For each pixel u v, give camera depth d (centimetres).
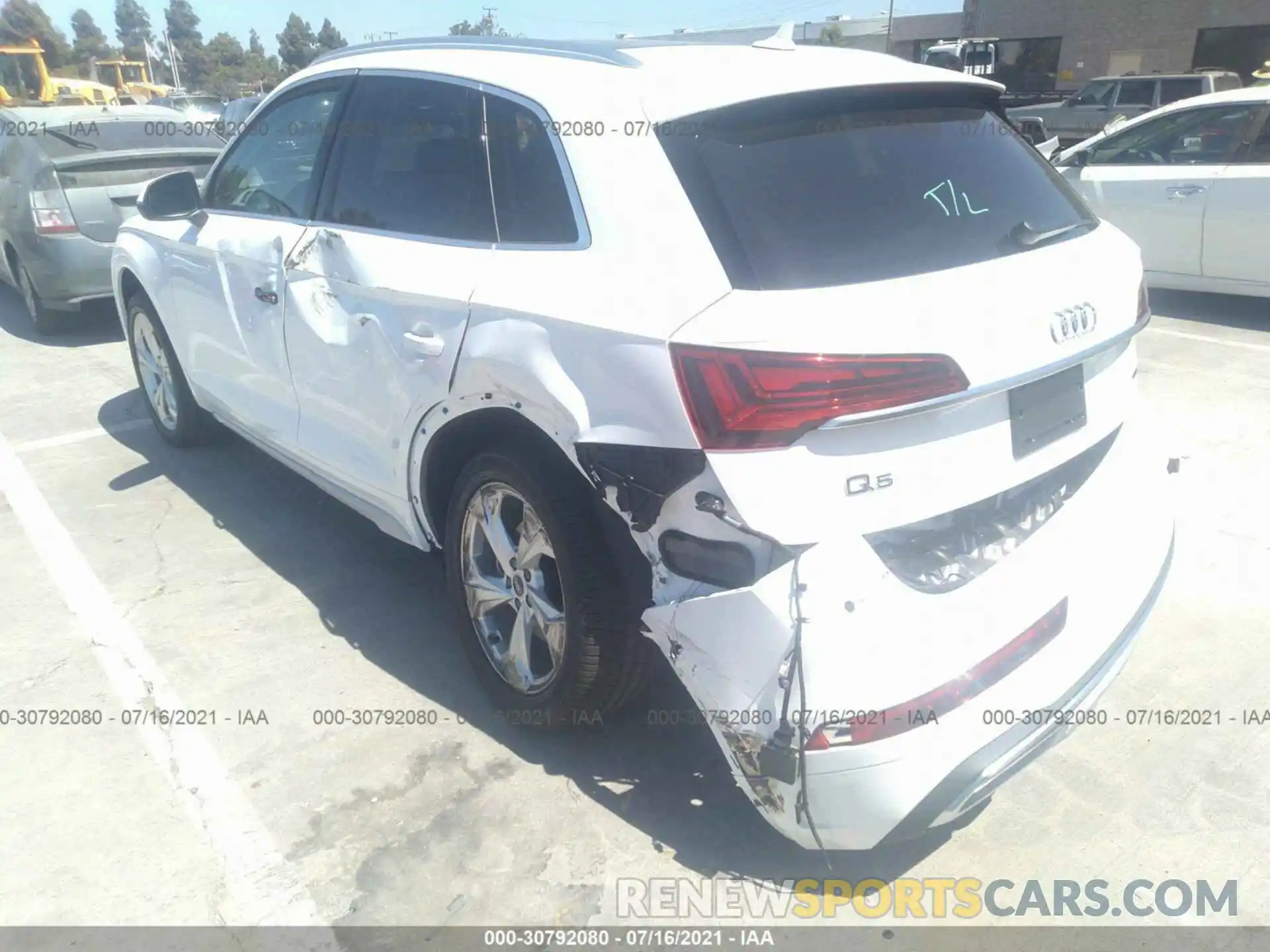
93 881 245
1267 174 691
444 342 272
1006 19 2941
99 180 703
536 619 275
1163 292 842
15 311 857
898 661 201
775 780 211
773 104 238
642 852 252
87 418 575
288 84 379
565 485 253
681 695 308
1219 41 2512
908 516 206
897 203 234
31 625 358
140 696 316
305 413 358
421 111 300
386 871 247
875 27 4800
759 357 198
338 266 317
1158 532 268
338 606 369
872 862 250
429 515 309
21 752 291
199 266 410
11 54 2712
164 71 9612
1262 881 242
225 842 257
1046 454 232
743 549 206
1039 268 235
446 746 291
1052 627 228
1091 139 809
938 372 200
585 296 233
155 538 424
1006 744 216
